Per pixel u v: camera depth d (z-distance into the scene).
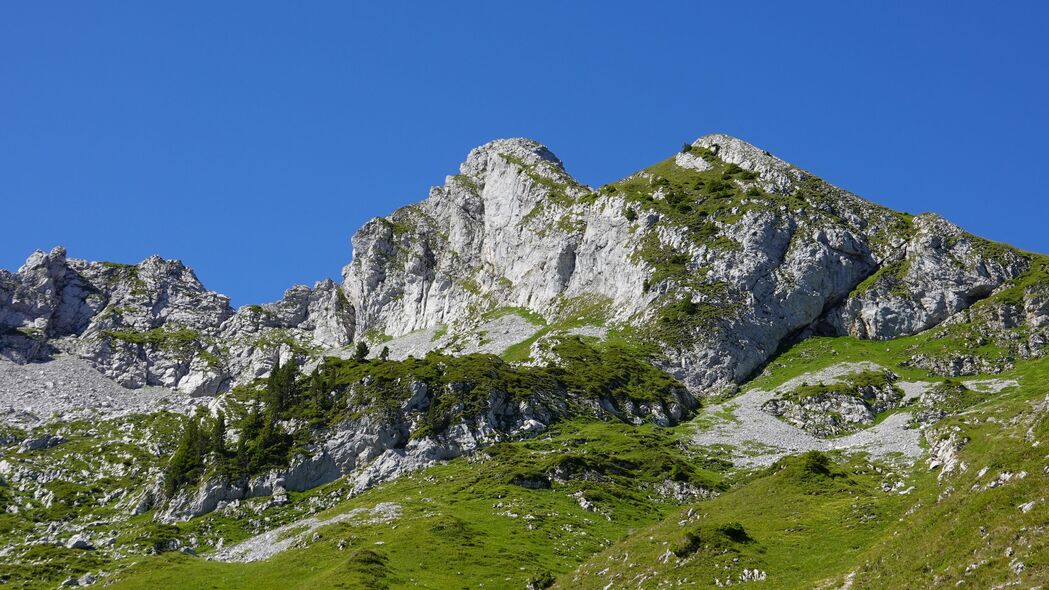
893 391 176.62
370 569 107.12
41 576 134.50
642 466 150.25
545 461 151.75
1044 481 63.84
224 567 125.31
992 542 61.84
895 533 75.31
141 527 159.62
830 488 106.06
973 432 112.44
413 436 168.25
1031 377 166.88
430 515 131.62
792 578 79.62
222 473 165.38
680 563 87.50
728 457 156.25
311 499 160.75
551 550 116.12
